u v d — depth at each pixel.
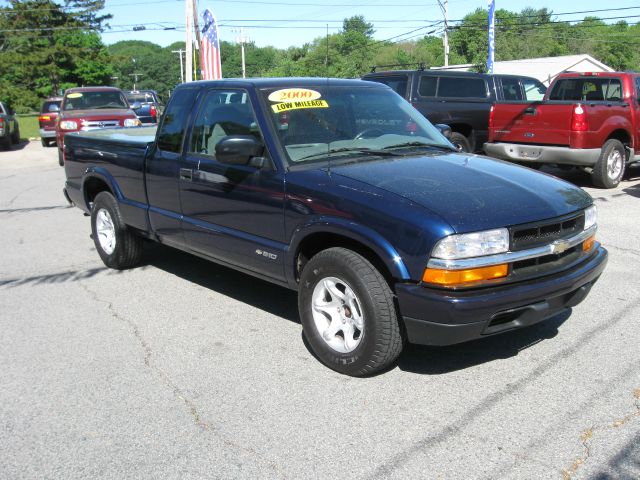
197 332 4.83
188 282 6.11
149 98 26.94
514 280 3.61
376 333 3.72
